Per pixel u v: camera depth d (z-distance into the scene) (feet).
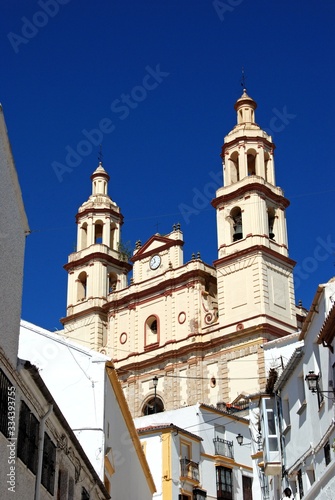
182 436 148.15
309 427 87.76
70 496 68.03
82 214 258.98
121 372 221.46
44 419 56.70
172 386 207.41
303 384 93.09
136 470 115.14
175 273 223.10
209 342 204.64
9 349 49.32
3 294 48.26
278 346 123.75
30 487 53.47
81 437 83.56
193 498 145.07
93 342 232.73
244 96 242.37
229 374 197.06
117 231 259.19
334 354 75.82
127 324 228.43
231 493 155.63
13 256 51.49
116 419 98.32
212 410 160.04
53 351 87.66
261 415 114.42
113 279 250.37
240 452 163.53
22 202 53.83
